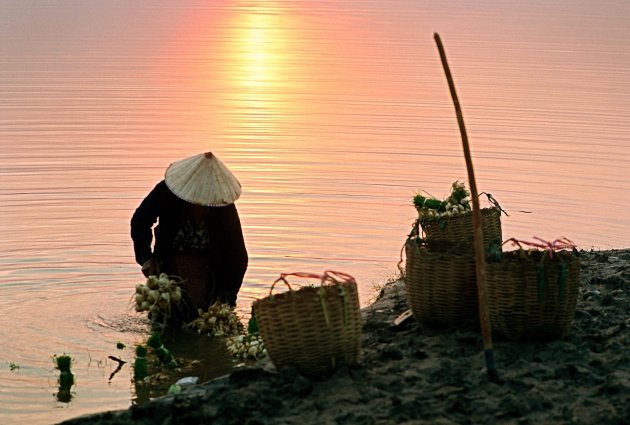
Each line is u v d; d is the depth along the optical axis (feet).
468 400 28.35
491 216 41.19
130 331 42.19
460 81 116.37
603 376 30.17
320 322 30.30
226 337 41.42
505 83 115.24
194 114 93.61
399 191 67.72
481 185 70.03
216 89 108.58
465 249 36.04
